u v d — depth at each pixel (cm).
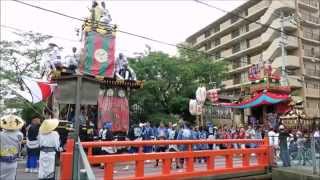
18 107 2797
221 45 5769
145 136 1709
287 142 1462
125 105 1841
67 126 1427
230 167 1264
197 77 3841
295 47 4488
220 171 1216
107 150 1501
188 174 1113
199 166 1412
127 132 1812
